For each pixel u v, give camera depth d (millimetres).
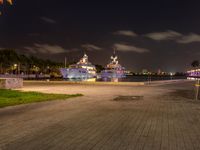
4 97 18766
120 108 13953
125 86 37344
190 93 24922
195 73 124250
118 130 8602
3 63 121750
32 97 18969
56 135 7871
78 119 10578
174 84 45969
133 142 7133
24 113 12086
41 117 11008
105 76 143250
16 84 30734
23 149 6469
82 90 28016
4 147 6629
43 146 6719
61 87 33594
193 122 10062
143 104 15836
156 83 49562
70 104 15625
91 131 8430
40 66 166000
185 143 7086
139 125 9430
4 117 10977
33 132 8250
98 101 17312
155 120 10445
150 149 6504
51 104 15586
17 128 8828
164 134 8078
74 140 7316
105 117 11086
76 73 119312
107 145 6828
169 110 13289
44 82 49344
